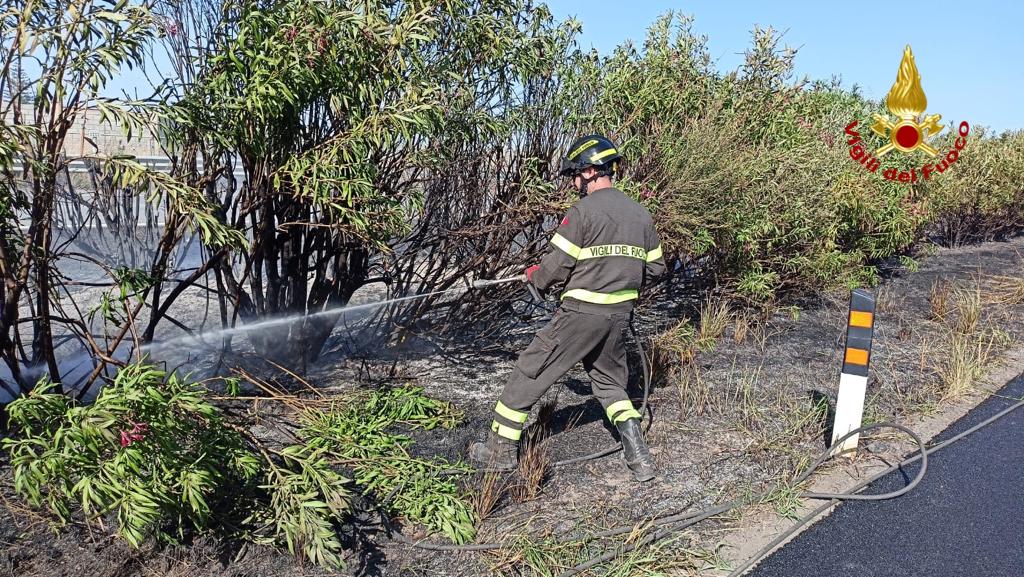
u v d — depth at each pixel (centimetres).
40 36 307
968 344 646
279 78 336
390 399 439
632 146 542
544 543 307
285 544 297
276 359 491
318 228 458
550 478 372
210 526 301
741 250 650
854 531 334
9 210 322
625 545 310
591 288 353
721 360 580
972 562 311
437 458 362
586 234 351
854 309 396
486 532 320
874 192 819
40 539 289
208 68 367
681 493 363
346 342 548
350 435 355
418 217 488
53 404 251
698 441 425
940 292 830
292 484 280
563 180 504
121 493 243
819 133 780
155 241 468
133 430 242
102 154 386
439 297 526
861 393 399
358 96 371
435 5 418
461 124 439
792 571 302
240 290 441
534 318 641
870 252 891
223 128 353
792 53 657
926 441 440
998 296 848
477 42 443
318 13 341
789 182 641
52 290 378
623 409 374
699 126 578
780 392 509
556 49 502
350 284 499
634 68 574
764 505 354
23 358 401
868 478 385
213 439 277
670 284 702
